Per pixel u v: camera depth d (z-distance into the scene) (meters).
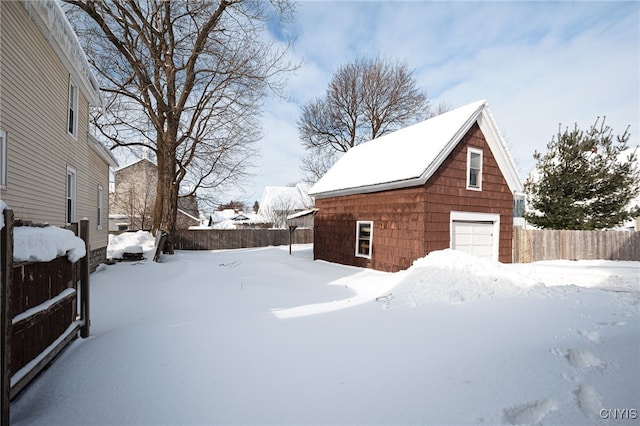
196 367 3.22
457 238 10.88
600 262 13.23
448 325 4.40
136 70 14.80
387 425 2.26
